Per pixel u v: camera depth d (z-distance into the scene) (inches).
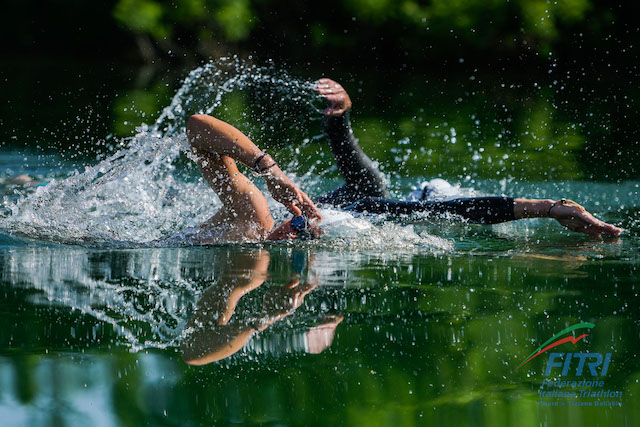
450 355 227.5
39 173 660.7
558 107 1203.9
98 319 255.3
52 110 1115.9
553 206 412.5
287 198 398.9
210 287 297.6
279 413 189.5
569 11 2091.5
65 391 201.3
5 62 2087.8
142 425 181.8
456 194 507.5
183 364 218.8
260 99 1314.0
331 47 2285.9
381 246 389.7
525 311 267.4
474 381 209.9
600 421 186.2
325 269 332.8
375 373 213.2
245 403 194.9
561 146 841.5
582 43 2114.9
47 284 297.7
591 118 1069.8
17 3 2336.4
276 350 228.8
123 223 438.9
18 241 385.4
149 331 241.3
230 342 235.6
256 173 395.9
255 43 2326.5
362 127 997.8
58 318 254.8
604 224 407.8
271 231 422.3
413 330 247.4
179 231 421.4
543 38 2101.4
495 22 2123.5
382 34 2252.7
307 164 741.3
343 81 1697.8
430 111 1170.6
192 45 2294.5
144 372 212.5
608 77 1803.6
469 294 291.4
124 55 2315.5
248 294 287.3
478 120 1066.7
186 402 195.0
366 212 455.5
